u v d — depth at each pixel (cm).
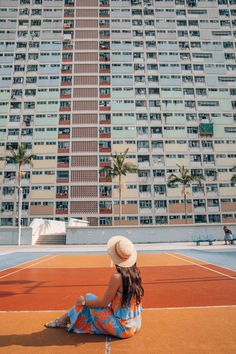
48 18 6469
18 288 660
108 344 307
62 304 504
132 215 5353
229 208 5516
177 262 1215
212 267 1016
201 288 638
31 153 5600
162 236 3434
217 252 1716
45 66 6131
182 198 5494
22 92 5950
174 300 526
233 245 2525
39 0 6562
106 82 6056
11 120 5794
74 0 6619
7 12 6456
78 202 5372
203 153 5778
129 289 316
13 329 361
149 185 5534
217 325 374
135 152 5678
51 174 5497
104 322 324
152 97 6022
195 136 5866
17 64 6122
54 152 5612
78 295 582
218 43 6500
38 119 5797
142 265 1123
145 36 6438
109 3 6631
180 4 6712
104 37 6378
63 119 5809
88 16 6525
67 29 6394
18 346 303
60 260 1395
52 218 5294
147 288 648
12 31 6344
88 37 6369
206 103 6084
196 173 5669
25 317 421
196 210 5469
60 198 5388
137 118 5888
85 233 3406
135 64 6216
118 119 5841
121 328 319
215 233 3441
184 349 294
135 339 323
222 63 6366
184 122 5922
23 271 977
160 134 5816
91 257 1570
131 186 5491
